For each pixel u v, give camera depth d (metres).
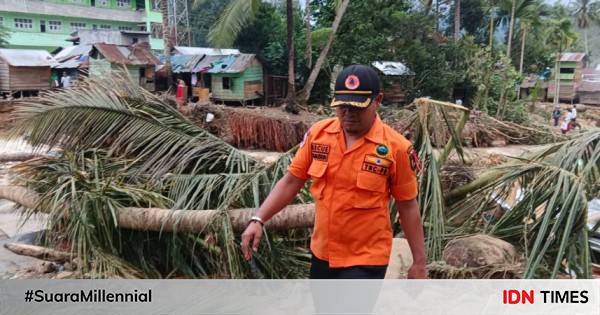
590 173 4.22
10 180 5.52
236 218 4.15
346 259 2.53
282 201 2.69
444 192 4.92
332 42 19.92
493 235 4.34
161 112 5.28
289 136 14.30
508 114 21.45
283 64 21.61
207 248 4.48
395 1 20.44
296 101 17.62
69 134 5.13
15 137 5.36
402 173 2.46
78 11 35.88
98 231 4.24
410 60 20.06
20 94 18.94
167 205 4.64
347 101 2.29
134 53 20.31
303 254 4.78
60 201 4.25
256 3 16.52
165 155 4.99
